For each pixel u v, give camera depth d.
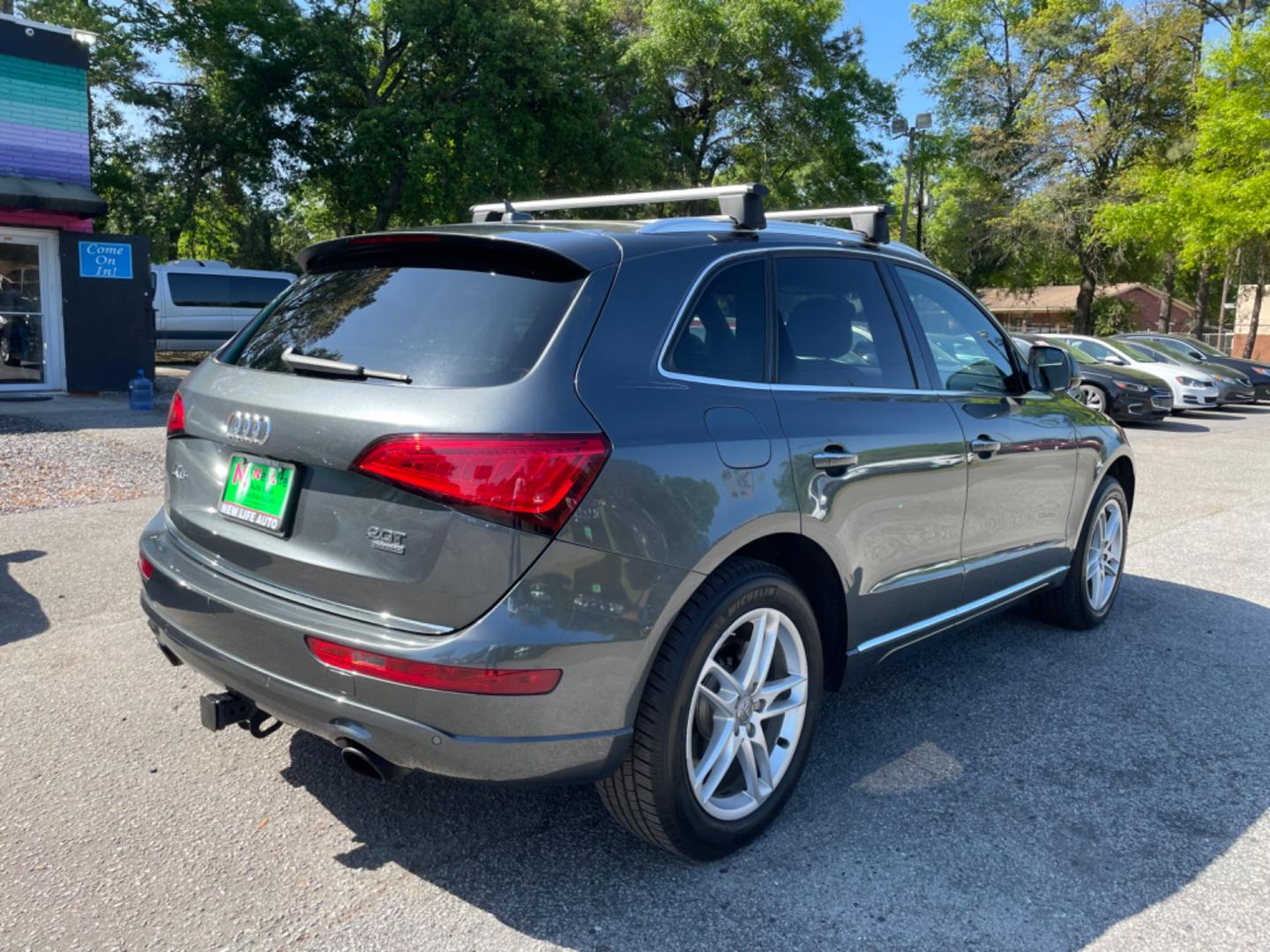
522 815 3.00
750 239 3.08
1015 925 2.50
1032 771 3.35
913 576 3.41
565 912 2.51
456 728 2.23
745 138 33.66
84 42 13.92
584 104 28.12
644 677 2.44
